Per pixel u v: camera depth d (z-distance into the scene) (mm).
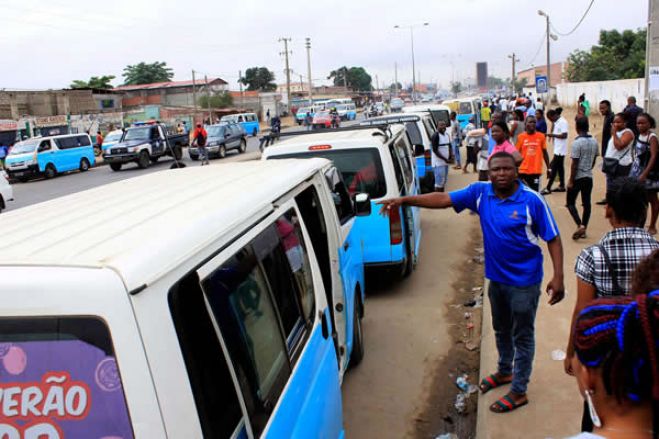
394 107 49531
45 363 1605
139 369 1574
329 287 3979
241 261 2254
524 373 3943
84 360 1588
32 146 24969
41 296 1591
